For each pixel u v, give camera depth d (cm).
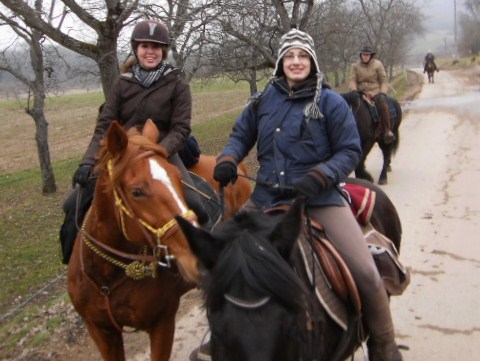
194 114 3147
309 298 222
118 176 316
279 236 228
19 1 839
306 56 299
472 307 541
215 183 509
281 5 1089
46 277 952
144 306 370
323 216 299
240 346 201
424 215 825
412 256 671
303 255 263
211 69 1236
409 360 461
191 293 609
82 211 393
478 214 813
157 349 391
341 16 1530
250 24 1120
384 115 965
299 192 265
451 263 645
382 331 306
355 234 297
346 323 277
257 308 205
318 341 241
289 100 298
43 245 1139
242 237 221
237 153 313
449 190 956
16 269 1012
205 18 962
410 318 526
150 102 416
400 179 1055
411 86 3588
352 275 291
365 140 945
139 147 322
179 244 297
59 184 1758
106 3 868
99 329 389
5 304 848
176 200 305
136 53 421
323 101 294
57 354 495
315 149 294
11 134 3281
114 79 892
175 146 403
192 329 529
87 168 379
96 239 357
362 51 1026
